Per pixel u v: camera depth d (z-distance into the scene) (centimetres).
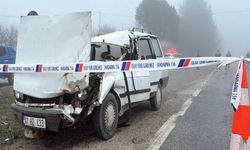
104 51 718
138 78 707
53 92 535
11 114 756
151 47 831
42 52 568
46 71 539
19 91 565
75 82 531
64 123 520
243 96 366
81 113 547
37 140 587
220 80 1773
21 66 561
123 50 712
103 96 557
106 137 585
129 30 796
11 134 605
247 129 365
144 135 617
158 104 862
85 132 632
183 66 470
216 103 976
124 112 679
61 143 571
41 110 517
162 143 568
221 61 405
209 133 634
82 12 548
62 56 555
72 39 553
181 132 638
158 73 845
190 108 892
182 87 1405
